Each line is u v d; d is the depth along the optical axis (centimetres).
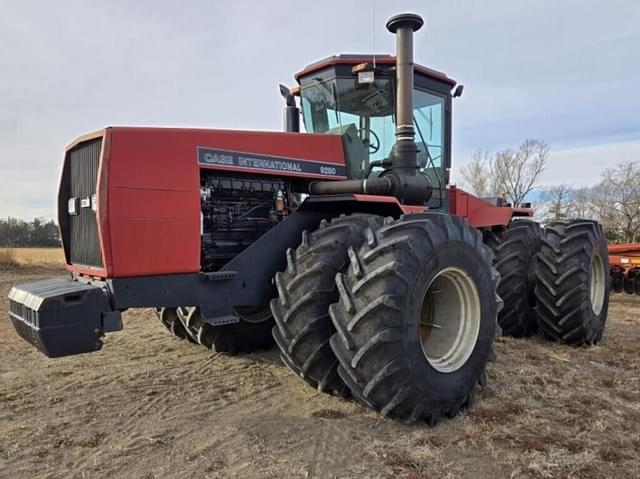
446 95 469
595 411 313
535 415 307
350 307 275
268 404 325
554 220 528
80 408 319
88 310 262
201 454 255
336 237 310
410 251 280
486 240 541
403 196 353
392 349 268
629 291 980
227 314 314
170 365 417
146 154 290
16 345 495
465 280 321
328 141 385
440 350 321
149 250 286
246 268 324
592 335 488
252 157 338
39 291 266
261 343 454
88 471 238
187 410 316
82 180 308
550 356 444
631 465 246
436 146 461
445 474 237
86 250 304
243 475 235
